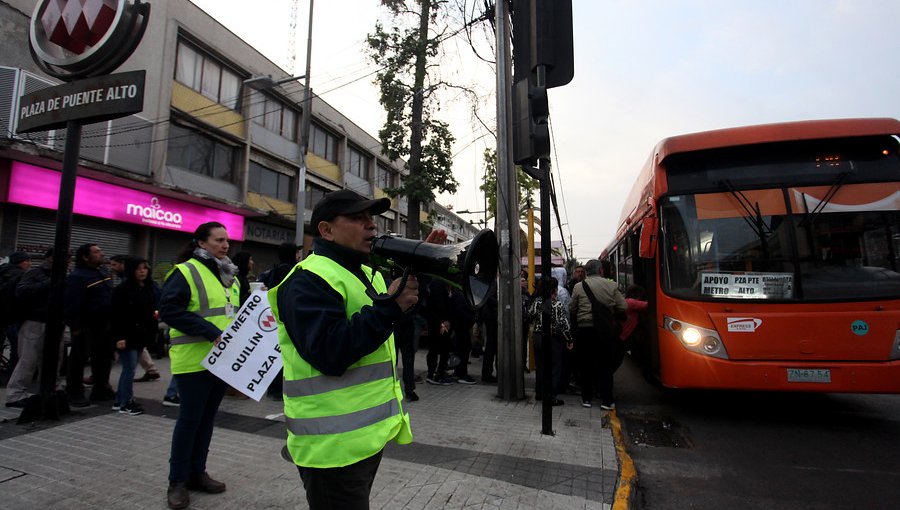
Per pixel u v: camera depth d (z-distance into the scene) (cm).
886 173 502
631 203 831
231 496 314
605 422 506
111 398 575
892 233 484
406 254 169
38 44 503
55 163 1014
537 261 1728
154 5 1388
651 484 370
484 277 181
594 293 582
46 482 328
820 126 511
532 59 481
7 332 644
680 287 529
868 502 337
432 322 709
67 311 543
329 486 162
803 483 370
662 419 551
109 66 485
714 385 493
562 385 674
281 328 173
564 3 478
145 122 1330
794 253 495
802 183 512
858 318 467
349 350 148
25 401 522
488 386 700
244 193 1734
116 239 1209
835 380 463
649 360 620
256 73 1811
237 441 425
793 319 479
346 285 167
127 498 307
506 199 624
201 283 334
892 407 589
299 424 162
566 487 341
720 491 356
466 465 381
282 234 1952
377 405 167
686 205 542
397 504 311
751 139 523
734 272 507
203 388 313
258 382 323
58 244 477
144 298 524
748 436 485
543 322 464
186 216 1385
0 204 952
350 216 177
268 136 1903
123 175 1250
